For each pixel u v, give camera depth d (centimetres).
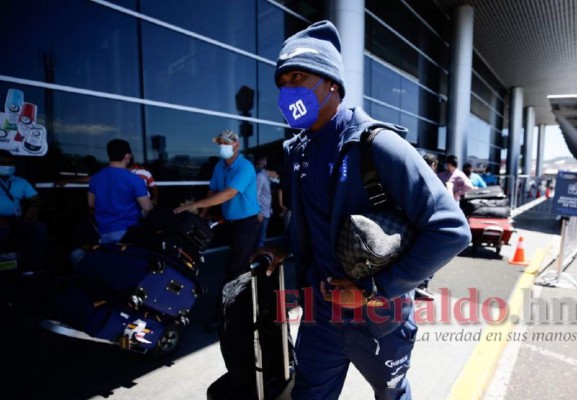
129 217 312
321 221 131
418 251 106
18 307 356
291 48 124
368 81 920
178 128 570
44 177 435
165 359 276
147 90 532
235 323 150
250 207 328
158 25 539
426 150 1240
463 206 683
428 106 1230
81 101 464
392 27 1002
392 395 143
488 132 1989
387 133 114
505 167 2372
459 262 604
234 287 157
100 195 308
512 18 1259
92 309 234
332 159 126
